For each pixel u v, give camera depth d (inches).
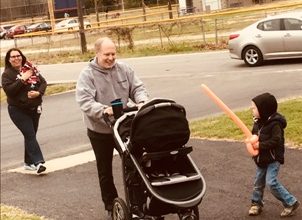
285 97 526.6
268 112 253.0
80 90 269.1
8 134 637.3
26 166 410.6
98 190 346.6
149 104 236.1
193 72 852.6
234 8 1373.0
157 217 240.7
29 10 3570.4
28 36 1939.0
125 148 241.6
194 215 235.8
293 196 271.4
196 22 1401.3
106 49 267.7
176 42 1336.1
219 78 747.4
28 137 393.4
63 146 503.8
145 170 238.2
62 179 378.6
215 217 277.1
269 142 252.5
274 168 259.0
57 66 1373.0
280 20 773.9
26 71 378.9
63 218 306.7
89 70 271.4
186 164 241.4
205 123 462.0
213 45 1211.2
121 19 2116.1
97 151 280.4
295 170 323.6
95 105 264.2
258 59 795.4
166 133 230.8
